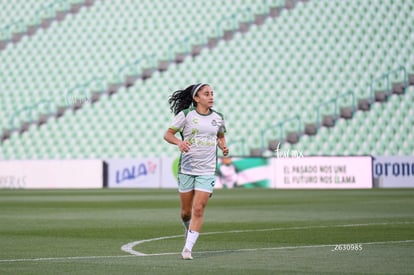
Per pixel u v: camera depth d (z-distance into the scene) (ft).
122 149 441.27
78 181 395.96
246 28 466.70
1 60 492.13
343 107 429.79
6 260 91.04
